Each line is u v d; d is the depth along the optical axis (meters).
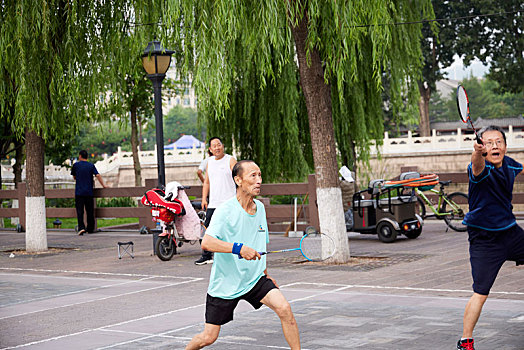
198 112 19.95
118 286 10.20
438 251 12.34
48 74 14.02
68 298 9.30
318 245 6.93
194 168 47.66
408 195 14.63
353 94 18.72
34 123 13.71
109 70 14.79
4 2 13.46
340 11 10.23
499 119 89.31
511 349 5.38
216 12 10.02
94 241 17.45
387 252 12.53
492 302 7.39
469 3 51.09
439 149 40.91
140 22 14.16
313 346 5.85
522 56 49.44
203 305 8.21
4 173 37.22
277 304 4.83
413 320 6.68
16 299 9.38
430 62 53.56
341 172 15.37
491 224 5.34
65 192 20.55
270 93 20.28
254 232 5.04
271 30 10.09
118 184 49.91
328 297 8.24
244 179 4.95
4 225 26.67
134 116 32.28
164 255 13.03
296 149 20.36
